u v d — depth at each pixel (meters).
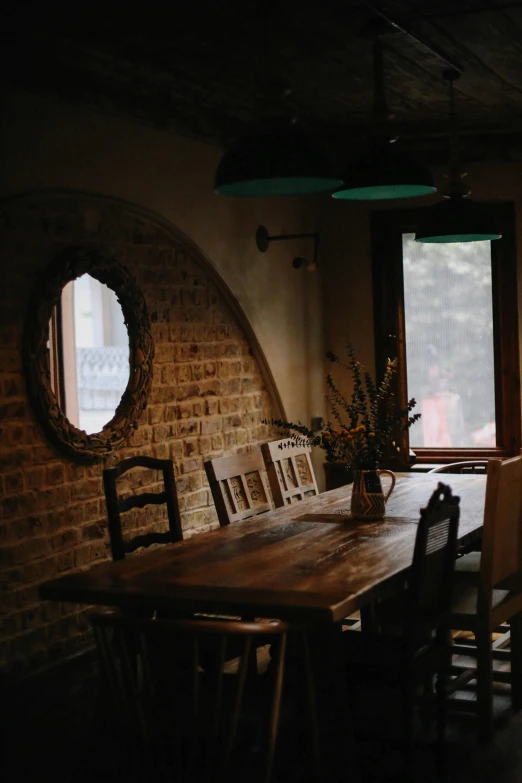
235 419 6.32
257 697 3.08
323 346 7.30
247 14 4.11
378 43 4.07
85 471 4.98
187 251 5.86
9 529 4.50
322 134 6.64
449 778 3.43
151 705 2.68
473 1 4.02
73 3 3.94
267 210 6.64
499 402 6.91
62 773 3.51
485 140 6.73
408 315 7.12
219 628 2.56
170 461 4.29
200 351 5.98
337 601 2.90
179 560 3.55
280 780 3.24
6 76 4.44
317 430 7.17
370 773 3.30
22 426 4.57
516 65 5.04
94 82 4.98
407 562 3.37
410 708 3.16
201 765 2.70
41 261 4.68
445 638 3.49
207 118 5.92
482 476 5.42
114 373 9.37
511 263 6.79
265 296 6.60
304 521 4.22
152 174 5.48
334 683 3.08
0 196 4.42
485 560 3.77
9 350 4.50
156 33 4.35
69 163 4.84
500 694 4.35
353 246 7.18
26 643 4.58
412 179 3.87
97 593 3.16
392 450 7.04
